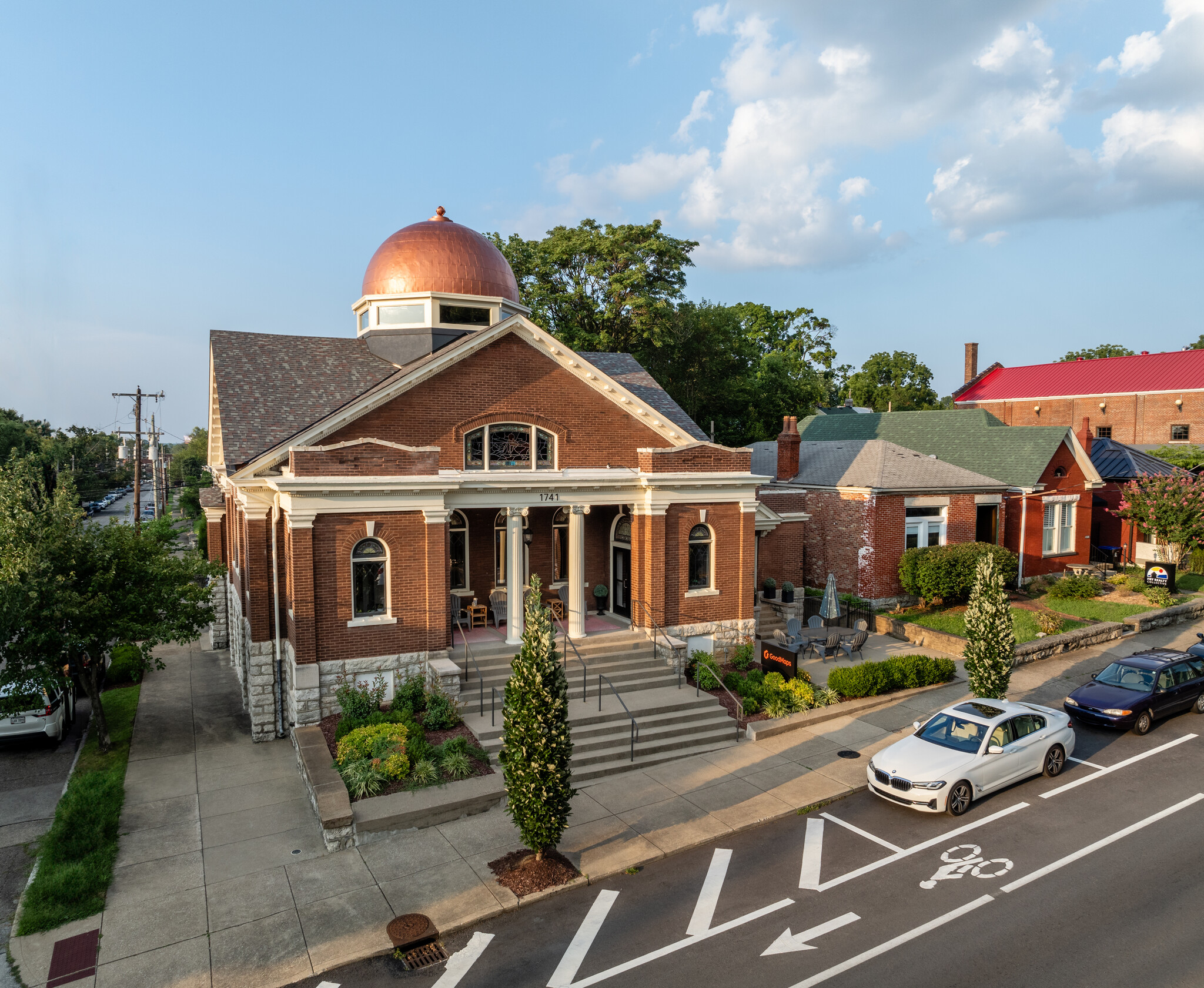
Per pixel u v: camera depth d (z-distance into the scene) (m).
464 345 20.66
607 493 22.11
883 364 88.06
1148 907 11.52
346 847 13.74
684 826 14.36
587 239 45.81
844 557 31.20
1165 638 27.23
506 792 15.23
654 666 21.16
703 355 51.69
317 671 18.20
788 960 10.47
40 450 75.06
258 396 22.72
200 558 20.05
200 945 11.05
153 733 19.98
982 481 32.28
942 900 11.85
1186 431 58.53
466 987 10.08
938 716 16.45
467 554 23.73
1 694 18.02
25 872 13.36
